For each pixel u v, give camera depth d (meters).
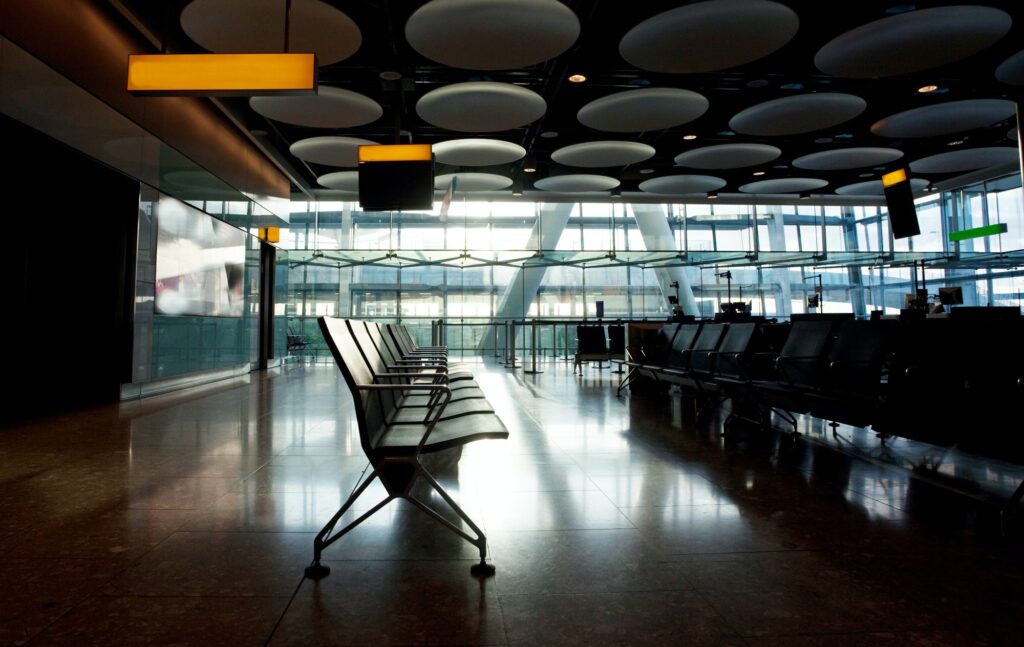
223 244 9.07
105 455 3.53
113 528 2.23
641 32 5.84
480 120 7.92
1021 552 2.01
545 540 2.13
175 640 1.42
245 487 2.81
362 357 2.38
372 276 16.72
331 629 1.48
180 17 5.29
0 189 5.55
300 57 4.01
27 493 2.70
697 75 7.22
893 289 18.03
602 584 1.76
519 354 17.05
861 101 7.83
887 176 9.88
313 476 3.02
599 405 6.04
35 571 1.83
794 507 2.52
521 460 3.40
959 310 6.42
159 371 7.07
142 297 6.64
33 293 5.86
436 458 3.45
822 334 4.10
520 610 1.59
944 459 3.47
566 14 5.40
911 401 2.92
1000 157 10.70
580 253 16.39
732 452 3.65
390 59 6.67
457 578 1.80
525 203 16.33
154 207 6.89
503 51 5.77
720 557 1.97
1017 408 2.39
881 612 1.58
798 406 3.81
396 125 8.67
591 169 11.59
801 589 1.72
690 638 1.45
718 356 5.34
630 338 7.47
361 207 7.59
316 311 16.42
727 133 9.48
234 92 4.05
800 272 18.38
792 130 8.60
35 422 4.83
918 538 2.14
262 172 10.85
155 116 6.89
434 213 16.09
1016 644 1.42
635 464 3.31
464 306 17.00
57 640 1.42
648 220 16.50
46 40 4.93
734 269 18.20
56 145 5.14
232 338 9.60
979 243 15.81
